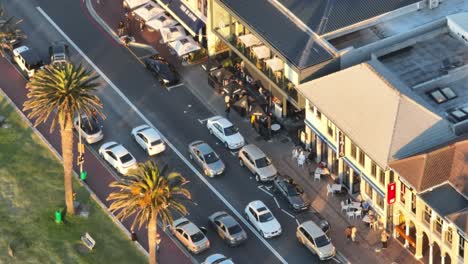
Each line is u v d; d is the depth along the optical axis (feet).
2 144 524.93
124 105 547.08
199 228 465.88
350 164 476.13
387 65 502.38
